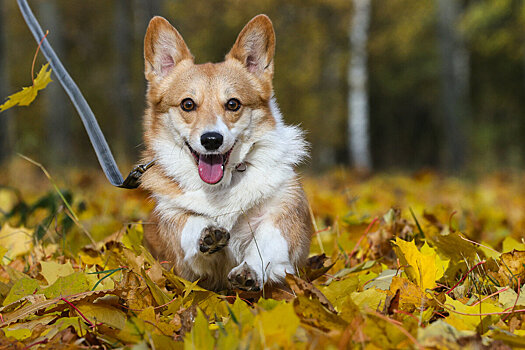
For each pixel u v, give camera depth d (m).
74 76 30.69
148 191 3.91
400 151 45.31
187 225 3.51
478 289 3.16
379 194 10.00
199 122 3.65
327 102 28.44
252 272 3.15
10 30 27.14
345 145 35.00
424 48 32.91
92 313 2.71
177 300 2.96
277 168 3.65
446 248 3.62
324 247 4.65
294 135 3.98
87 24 28.83
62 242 4.43
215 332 2.38
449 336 2.24
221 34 25.03
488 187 13.74
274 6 24.17
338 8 24.72
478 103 37.06
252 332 2.21
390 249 4.35
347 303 2.44
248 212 3.56
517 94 35.28
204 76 3.87
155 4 21.61
